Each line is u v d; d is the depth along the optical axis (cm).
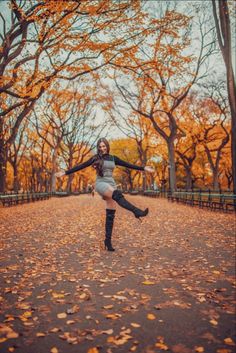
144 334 296
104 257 616
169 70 1720
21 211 1866
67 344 278
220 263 561
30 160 5394
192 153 4766
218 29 1800
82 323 319
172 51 1642
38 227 1096
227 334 294
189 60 1727
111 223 681
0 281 464
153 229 1023
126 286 436
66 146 5444
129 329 304
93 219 1373
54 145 4391
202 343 279
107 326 312
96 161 632
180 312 346
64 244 762
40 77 1430
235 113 1755
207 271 508
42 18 1272
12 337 290
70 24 1298
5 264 566
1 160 2738
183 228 1038
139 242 786
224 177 6156
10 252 670
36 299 387
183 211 1769
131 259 597
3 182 2767
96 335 294
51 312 347
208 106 3944
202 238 830
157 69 1628
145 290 419
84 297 391
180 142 4219
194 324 315
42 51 1382
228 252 652
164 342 281
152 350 268
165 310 351
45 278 476
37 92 1533
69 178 5369
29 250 691
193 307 359
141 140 4831
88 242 788
